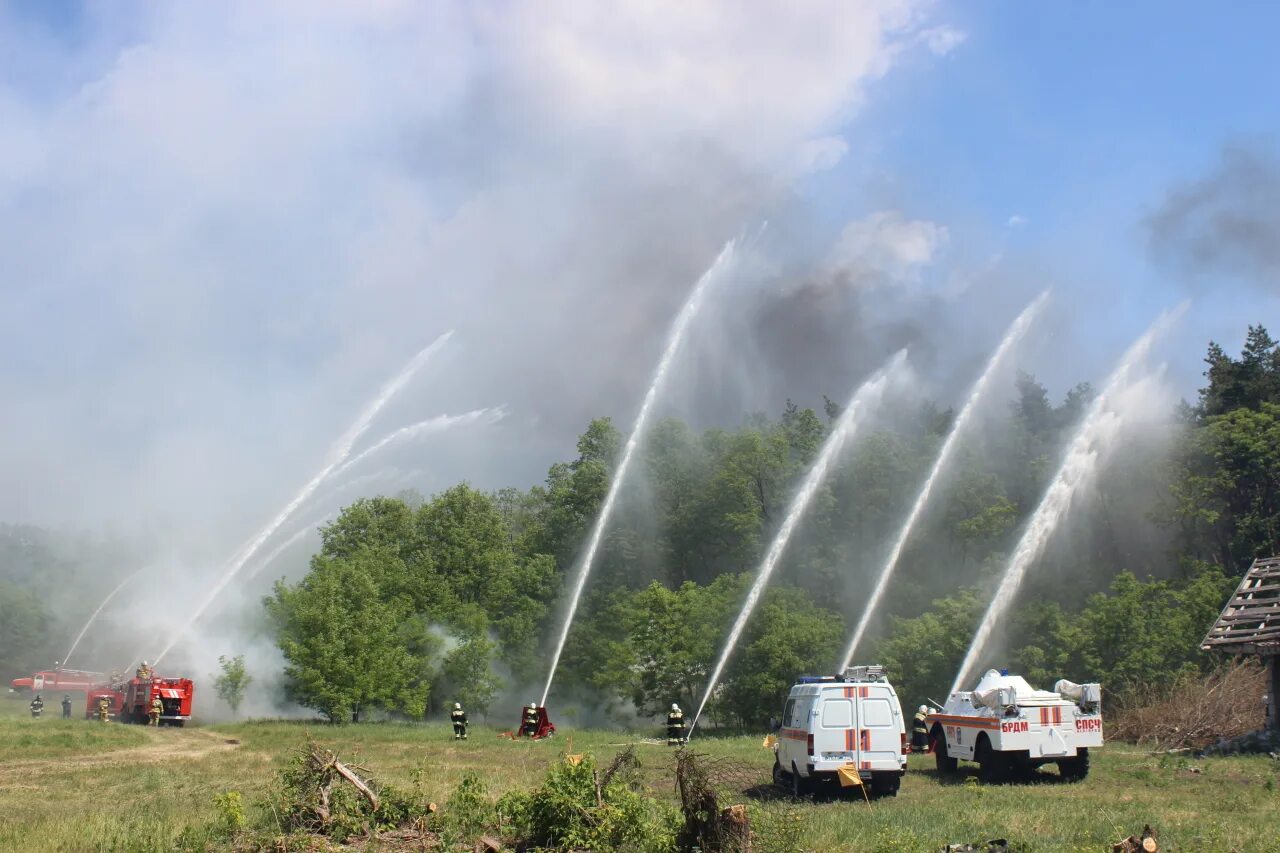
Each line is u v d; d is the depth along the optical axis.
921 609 46.75
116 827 14.90
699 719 45.28
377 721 47.97
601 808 13.77
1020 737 22.81
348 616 47.62
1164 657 36.62
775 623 42.16
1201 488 48.22
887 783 20.72
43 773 24.06
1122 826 15.27
